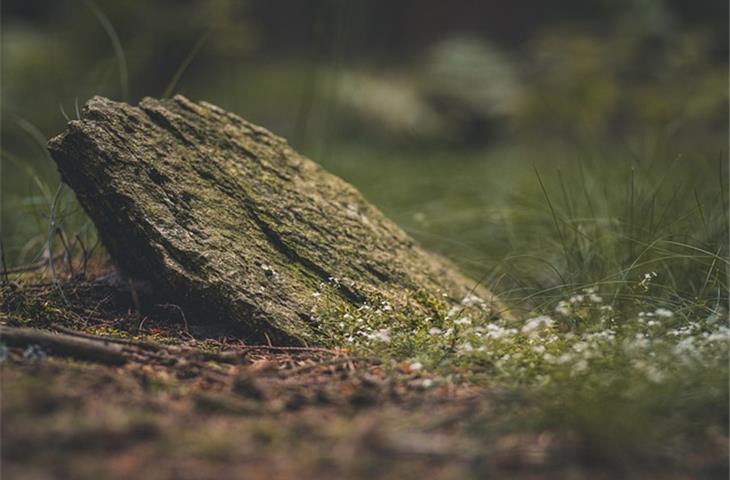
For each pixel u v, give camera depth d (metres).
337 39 2.52
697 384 1.52
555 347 1.66
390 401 1.54
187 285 1.73
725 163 2.35
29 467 1.40
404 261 1.88
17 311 1.76
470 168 2.89
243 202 1.82
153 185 1.77
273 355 1.69
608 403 1.48
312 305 1.76
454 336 1.69
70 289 1.82
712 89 3.00
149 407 1.50
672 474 1.43
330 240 1.84
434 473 1.42
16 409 1.47
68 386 1.52
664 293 1.84
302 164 1.92
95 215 1.79
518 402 1.51
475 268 2.03
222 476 1.40
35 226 2.12
